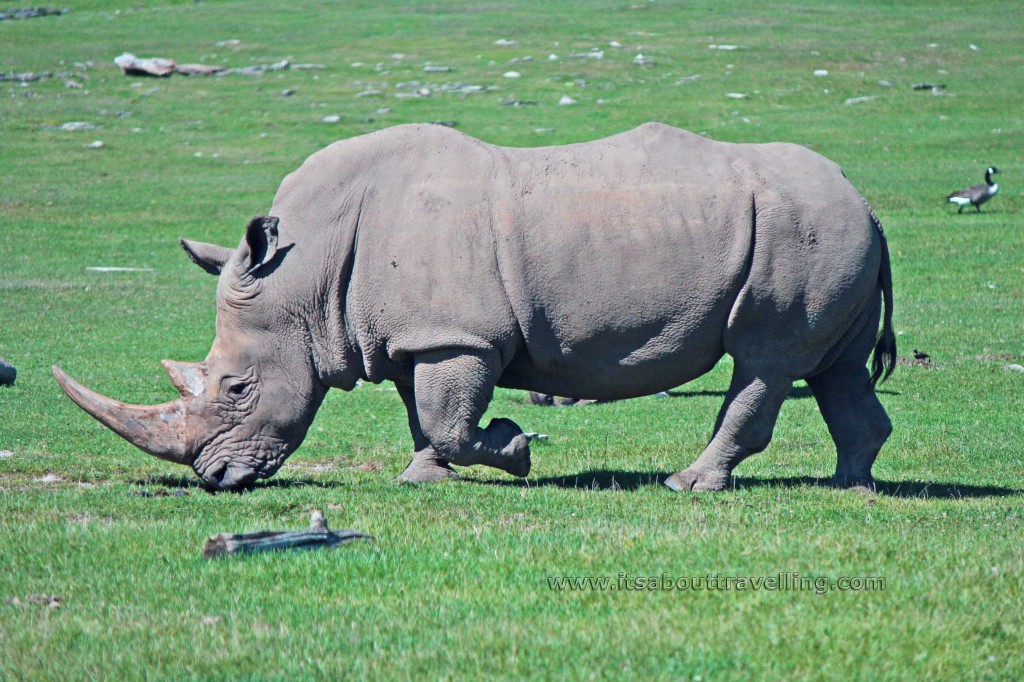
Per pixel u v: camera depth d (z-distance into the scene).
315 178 37.81
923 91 150.62
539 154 37.41
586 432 51.31
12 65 172.12
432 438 37.47
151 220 106.12
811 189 36.72
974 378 60.28
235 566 28.84
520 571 28.36
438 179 36.94
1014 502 37.09
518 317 36.28
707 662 23.31
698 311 36.28
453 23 198.88
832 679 22.77
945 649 23.91
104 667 23.30
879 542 30.31
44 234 101.38
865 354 38.81
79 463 42.03
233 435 37.81
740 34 183.88
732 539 30.59
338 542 30.81
